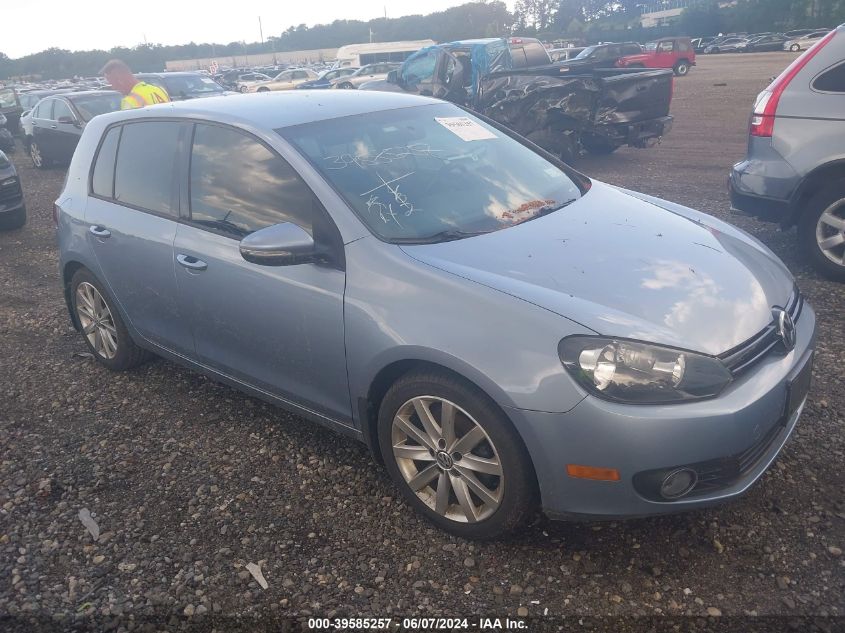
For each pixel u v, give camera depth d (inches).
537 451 99.8
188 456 144.2
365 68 1132.5
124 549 117.9
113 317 173.9
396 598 104.4
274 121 138.7
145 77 667.4
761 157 218.2
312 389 129.6
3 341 211.6
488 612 100.7
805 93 207.8
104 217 164.2
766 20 2262.6
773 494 119.9
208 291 140.0
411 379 111.2
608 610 99.5
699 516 115.8
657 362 96.9
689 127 557.0
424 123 152.2
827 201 209.0
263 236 117.3
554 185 148.6
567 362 97.7
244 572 111.2
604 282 109.0
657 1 3752.5
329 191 124.0
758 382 102.8
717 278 113.8
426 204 129.0
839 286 209.9
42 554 117.8
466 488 110.7
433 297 108.3
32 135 578.2
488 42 575.5
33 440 154.0
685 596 100.7
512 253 116.3
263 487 132.4
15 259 303.3
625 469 96.9
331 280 119.4
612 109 402.0
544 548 111.5
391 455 119.0
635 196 155.5
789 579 102.3
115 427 157.3
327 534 118.6
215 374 151.9
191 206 145.7
